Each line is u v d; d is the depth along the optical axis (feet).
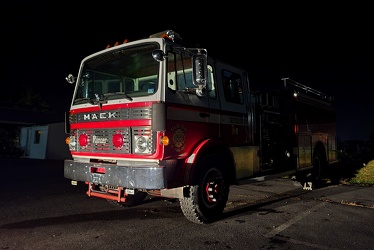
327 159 30.09
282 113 23.77
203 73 13.37
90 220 15.61
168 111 13.25
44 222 15.19
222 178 15.98
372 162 40.04
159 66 13.41
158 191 14.78
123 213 17.10
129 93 13.91
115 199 14.35
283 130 23.61
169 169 13.20
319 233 13.73
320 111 29.58
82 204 19.42
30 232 13.56
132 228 14.23
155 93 13.09
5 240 12.48
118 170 13.17
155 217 16.26
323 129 29.84
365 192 24.16
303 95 26.23
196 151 14.12
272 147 21.88
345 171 35.78
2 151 75.36
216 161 15.69
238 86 18.43
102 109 14.61
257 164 19.47
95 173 14.21
